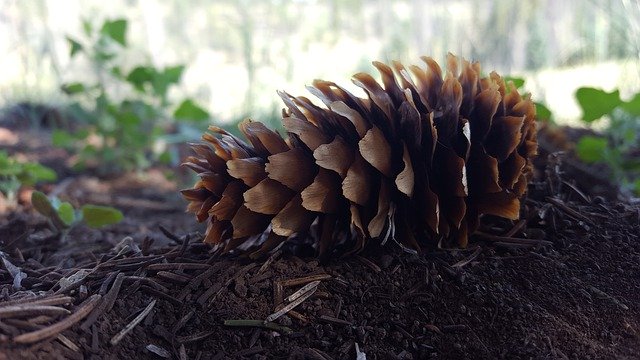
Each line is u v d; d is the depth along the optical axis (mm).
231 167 85
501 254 89
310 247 96
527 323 78
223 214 88
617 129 171
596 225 95
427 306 81
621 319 79
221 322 79
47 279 89
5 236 128
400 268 86
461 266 86
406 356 75
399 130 88
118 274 85
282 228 85
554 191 105
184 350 75
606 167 170
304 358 74
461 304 81
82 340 71
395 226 91
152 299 81
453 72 93
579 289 83
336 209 87
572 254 89
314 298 82
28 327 68
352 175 84
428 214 86
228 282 84
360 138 85
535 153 91
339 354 75
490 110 87
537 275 85
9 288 86
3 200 176
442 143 87
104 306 77
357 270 87
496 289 82
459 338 77
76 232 144
